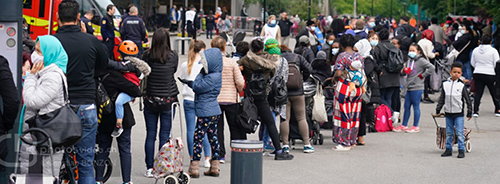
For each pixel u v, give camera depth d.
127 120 8.57
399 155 11.69
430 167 10.73
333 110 12.09
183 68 9.82
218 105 9.47
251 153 8.06
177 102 9.22
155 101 9.13
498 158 11.59
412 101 14.38
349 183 9.51
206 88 9.27
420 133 14.31
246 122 9.91
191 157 9.77
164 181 8.74
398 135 13.97
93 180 7.48
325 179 9.73
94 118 7.31
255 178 8.08
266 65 10.16
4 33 7.39
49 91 6.75
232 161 8.12
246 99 10.09
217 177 9.67
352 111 11.98
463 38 21.38
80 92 7.19
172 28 50.50
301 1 74.31
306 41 14.75
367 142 12.95
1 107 6.90
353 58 11.71
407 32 21.83
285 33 31.61
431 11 64.88
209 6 68.00
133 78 8.40
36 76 6.88
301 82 11.25
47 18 19.89
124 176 8.72
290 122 11.91
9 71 6.70
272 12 72.00
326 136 13.62
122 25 21.34
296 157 11.30
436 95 21.59
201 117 9.38
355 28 17.38
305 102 12.17
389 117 14.39
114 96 8.34
